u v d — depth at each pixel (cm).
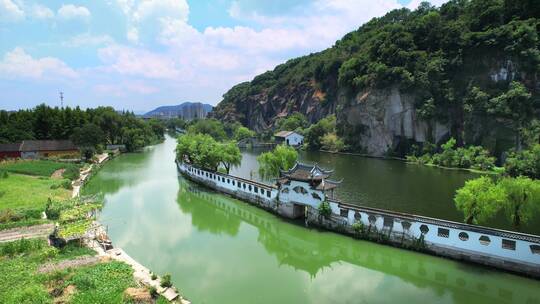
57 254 2975
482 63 9819
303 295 2705
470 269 2958
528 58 8931
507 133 8644
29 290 2211
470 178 7138
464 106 9644
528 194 3388
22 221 3800
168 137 19600
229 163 6344
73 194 5453
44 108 10712
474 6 10925
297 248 3728
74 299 2197
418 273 3175
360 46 16225
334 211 3894
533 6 9438
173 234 4003
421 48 11450
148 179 7031
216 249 3600
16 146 9006
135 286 2466
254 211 4841
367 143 11988
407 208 4847
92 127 9500
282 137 14662
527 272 2777
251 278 2986
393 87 11119
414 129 10762
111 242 3516
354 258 3547
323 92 17312
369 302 2606
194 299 2594
